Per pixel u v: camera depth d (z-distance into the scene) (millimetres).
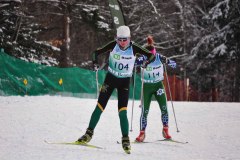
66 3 35406
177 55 46656
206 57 44219
